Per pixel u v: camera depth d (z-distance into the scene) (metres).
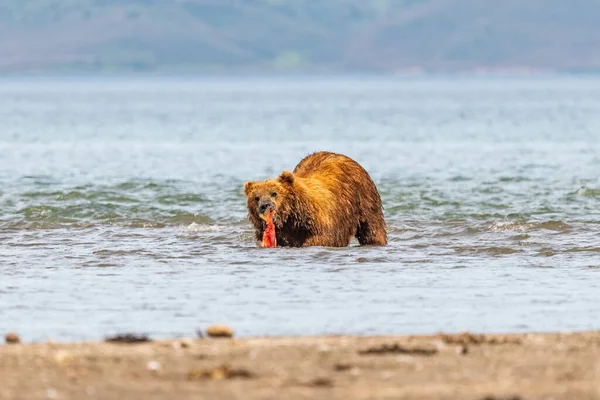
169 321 30.95
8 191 65.19
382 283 36.56
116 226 52.38
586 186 68.56
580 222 52.50
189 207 58.62
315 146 115.56
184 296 34.53
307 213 42.31
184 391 22.19
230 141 125.44
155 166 89.00
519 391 22.00
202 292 35.16
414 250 43.91
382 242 45.50
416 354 25.61
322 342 27.33
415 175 78.44
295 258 41.16
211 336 28.66
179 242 46.75
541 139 123.50
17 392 22.12
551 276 38.06
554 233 49.41
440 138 128.12
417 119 189.50
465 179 74.31
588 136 128.25
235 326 30.19
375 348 26.00
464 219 54.09
